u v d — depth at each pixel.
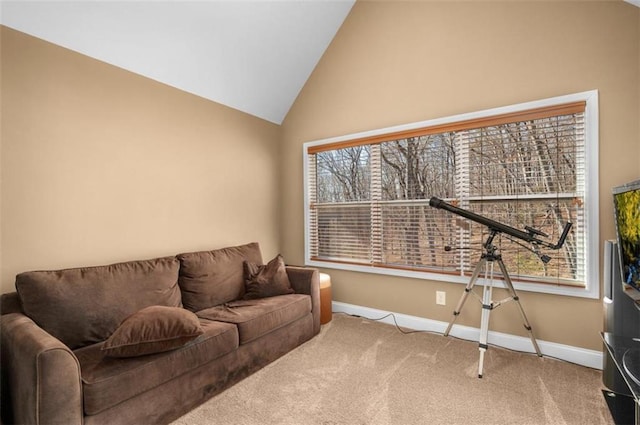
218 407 1.77
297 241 3.76
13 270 1.82
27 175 1.87
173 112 2.68
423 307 2.90
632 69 2.05
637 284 1.45
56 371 1.24
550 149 2.32
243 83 3.14
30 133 1.88
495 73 2.52
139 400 1.50
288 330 2.46
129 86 2.38
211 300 2.49
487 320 2.11
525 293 2.43
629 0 2.00
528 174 2.40
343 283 3.41
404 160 3.00
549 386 1.95
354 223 3.34
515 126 2.45
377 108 3.14
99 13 2.04
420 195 2.91
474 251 2.63
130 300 1.99
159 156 2.58
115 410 1.42
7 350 1.45
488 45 2.56
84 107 2.12
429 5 2.85
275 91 3.48
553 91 2.30
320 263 3.54
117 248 2.30
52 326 1.68
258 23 2.80
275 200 3.78
